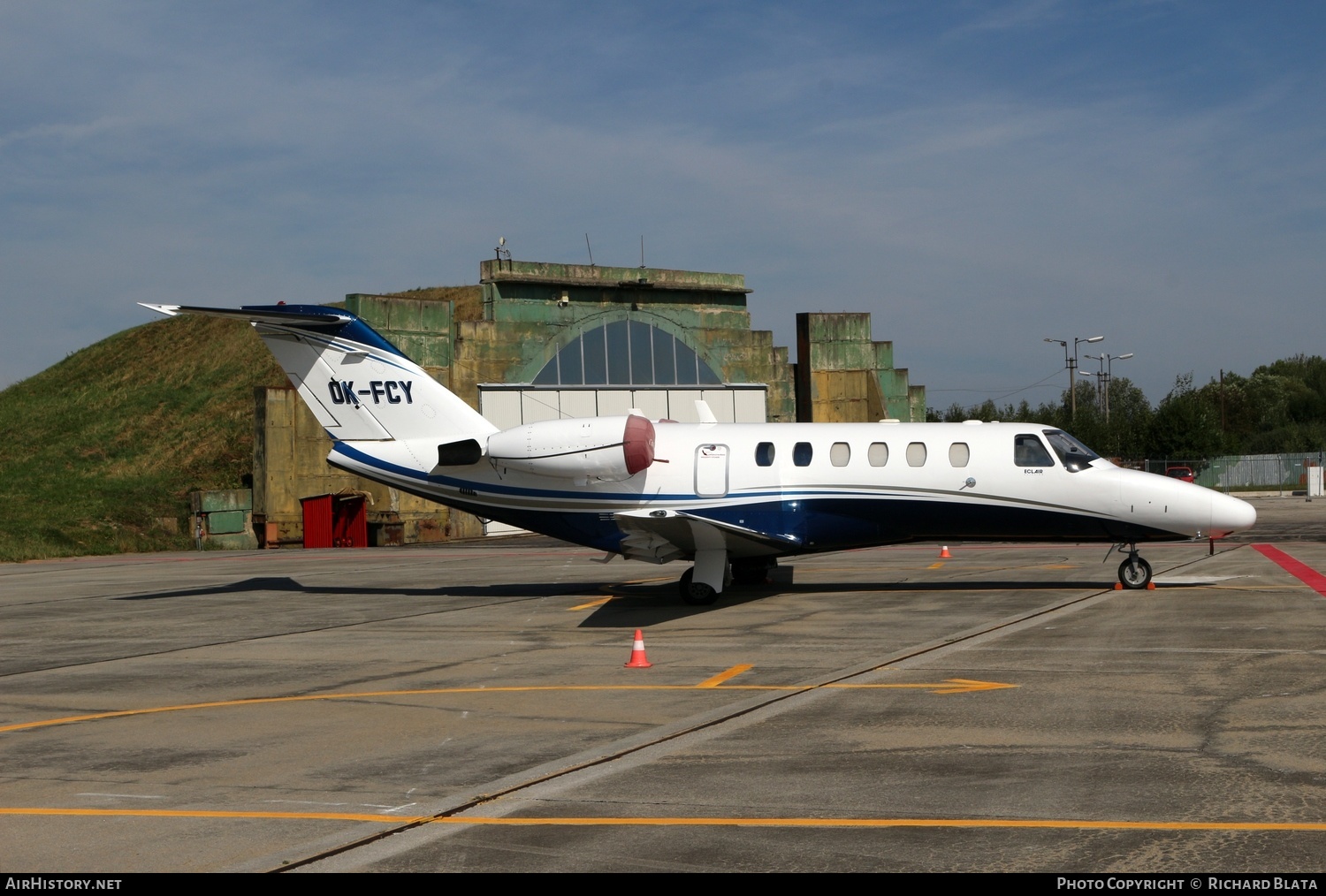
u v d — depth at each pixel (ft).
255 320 66.28
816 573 75.82
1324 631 45.52
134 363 223.71
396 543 129.90
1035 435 62.49
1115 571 72.64
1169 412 227.61
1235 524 59.98
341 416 67.56
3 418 206.39
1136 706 32.30
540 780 26.07
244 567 96.58
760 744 28.99
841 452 63.46
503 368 131.64
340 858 20.89
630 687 37.86
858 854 20.38
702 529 56.24
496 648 47.73
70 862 21.08
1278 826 21.39
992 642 44.68
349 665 44.19
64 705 37.52
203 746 30.81
